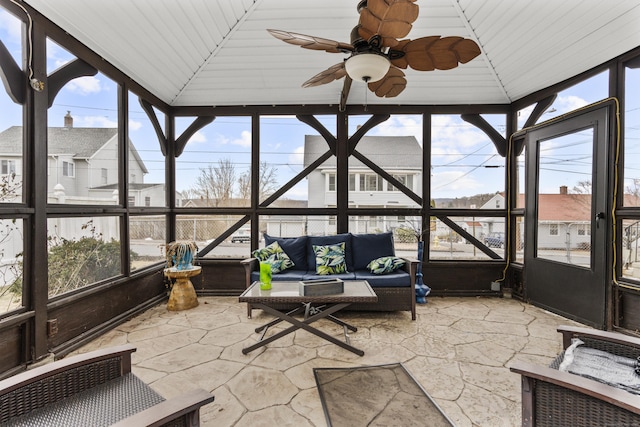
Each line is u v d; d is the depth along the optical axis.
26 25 2.19
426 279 4.15
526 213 3.75
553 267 3.38
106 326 2.88
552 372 1.11
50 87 2.40
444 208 4.22
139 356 2.37
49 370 1.16
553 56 3.03
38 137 2.25
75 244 2.66
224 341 2.65
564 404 1.08
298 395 1.86
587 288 3.01
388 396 1.84
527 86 3.61
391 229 4.31
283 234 4.35
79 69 2.68
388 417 1.65
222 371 2.14
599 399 1.00
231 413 1.69
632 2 2.27
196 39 3.06
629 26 2.46
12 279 2.12
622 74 2.80
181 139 4.26
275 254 3.56
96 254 2.88
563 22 2.63
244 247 4.41
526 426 1.16
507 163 4.14
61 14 2.32
